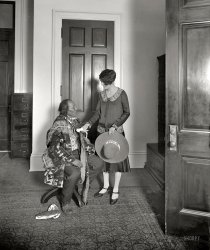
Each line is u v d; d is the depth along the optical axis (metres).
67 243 2.07
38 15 4.10
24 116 4.97
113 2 4.25
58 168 2.57
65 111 2.71
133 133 4.40
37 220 2.47
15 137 4.97
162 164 3.41
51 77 4.14
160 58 4.15
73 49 4.18
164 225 2.38
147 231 2.27
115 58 4.25
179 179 2.13
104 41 4.24
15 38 5.36
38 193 3.18
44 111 4.16
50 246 2.03
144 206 2.81
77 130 2.76
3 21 5.41
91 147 2.92
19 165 4.54
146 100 4.40
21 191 3.24
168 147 2.15
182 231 2.15
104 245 2.05
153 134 4.44
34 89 4.13
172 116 2.12
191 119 2.08
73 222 2.44
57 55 4.14
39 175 3.94
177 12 2.07
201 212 2.08
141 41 4.34
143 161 4.42
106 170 2.96
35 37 4.10
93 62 4.22
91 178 2.96
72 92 4.20
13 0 5.34
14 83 5.40
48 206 2.79
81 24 4.18
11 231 2.26
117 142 2.82
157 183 3.56
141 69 4.36
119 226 2.36
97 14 4.20
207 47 2.01
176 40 2.08
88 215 2.59
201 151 2.05
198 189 2.08
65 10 4.13
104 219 2.50
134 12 4.30
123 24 4.29
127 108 2.91
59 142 2.58
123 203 2.89
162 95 4.11
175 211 2.16
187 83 2.08
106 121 2.93
